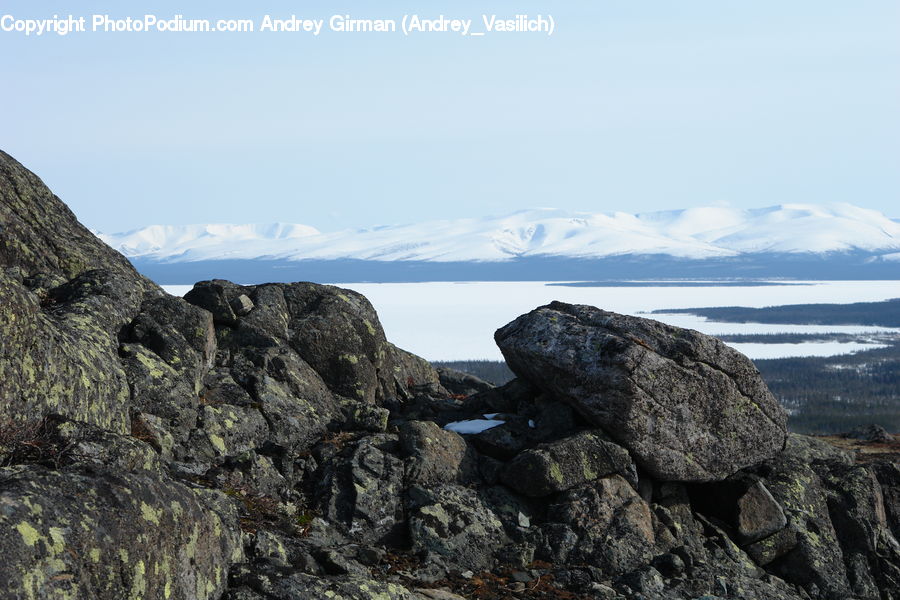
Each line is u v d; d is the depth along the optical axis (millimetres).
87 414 16688
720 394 21688
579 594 17703
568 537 19250
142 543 11258
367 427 22656
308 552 16047
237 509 17000
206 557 12750
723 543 21172
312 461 20500
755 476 22297
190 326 22578
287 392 22984
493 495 20141
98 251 27656
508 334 23500
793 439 28016
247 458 19344
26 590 9578
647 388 20875
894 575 22438
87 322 19781
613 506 20078
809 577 21484
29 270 25328
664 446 21109
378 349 26594
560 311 23641
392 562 17672
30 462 12484
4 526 9773
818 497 23109
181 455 19094
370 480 19406
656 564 19375
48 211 27797
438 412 25281
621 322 22188
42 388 15258
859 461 29938
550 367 22000
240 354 23891
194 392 20734
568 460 20375
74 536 10406
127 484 11672
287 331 25188
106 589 10594
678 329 21922
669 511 21281
